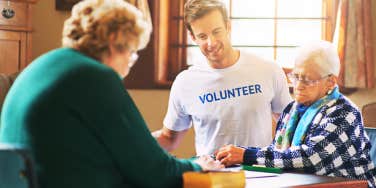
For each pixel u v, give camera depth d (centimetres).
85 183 206
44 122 205
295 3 511
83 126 208
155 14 500
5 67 441
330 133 282
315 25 507
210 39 326
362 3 489
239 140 337
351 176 284
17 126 209
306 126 291
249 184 250
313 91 294
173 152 506
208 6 324
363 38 489
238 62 338
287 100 346
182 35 506
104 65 215
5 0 439
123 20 221
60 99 206
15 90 216
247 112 335
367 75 490
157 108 508
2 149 183
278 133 312
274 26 512
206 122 341
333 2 503
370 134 329
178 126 355
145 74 505
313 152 281
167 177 224
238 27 513
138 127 216
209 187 224
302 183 253
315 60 291
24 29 448
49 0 506
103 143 211
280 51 512
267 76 340
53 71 211
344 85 491
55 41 508
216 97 337
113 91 211
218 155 294
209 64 340
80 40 219
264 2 512
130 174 217
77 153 206
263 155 289
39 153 205
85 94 207
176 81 348
